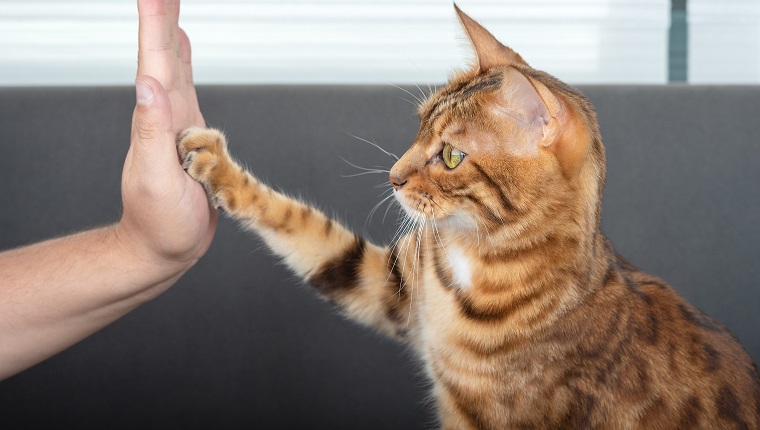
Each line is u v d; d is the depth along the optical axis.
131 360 1.16
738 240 1.17
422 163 0.90
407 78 1.32
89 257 0.82
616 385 0.87
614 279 0.90
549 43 1.34
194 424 1.17
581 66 1.35
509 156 0.87
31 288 0.82
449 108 0.89
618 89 1.18
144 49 0.82
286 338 1.17
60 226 1.16
